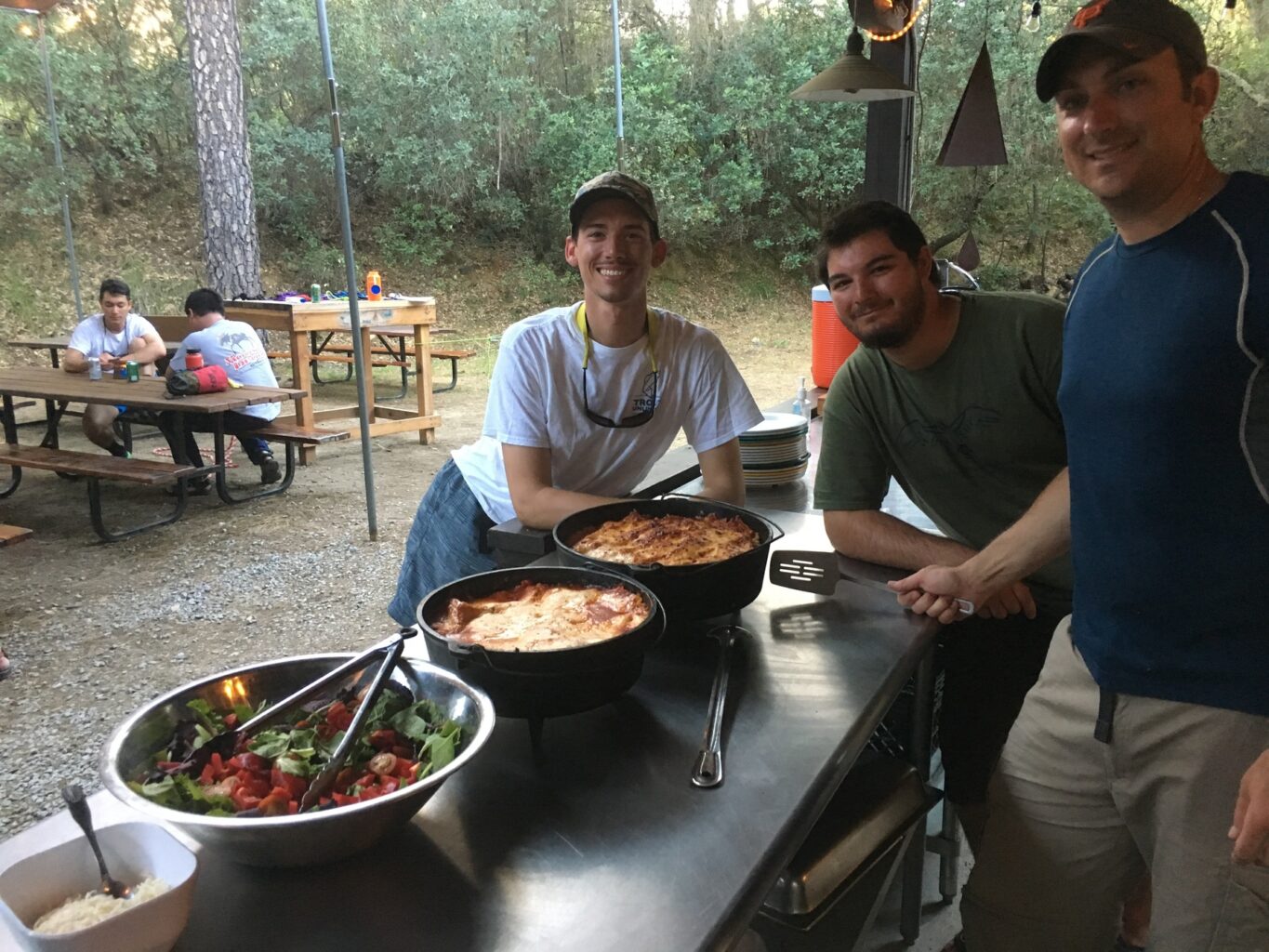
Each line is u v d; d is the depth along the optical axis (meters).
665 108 12.54
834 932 1.35
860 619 1.48
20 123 11.11
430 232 13.09
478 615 1.21
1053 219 5.11
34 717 2.92
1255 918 1.19
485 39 12.55
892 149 3.67
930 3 3.69
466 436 7.04
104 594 3.94
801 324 11.98
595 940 0.77
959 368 1.67
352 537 4.70
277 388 5.38
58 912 0.71
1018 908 1.50
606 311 1.80
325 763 0.91
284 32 12.20
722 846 0.90
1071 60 1.11
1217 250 1.07
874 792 1.41
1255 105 3.97
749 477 2.39
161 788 0.84
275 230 12.55
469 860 0.88
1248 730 1.14
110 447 5.78
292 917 0.80
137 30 12.33
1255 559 1.10
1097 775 1.36
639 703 1.19
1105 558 1.24
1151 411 1.12
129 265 10.96
